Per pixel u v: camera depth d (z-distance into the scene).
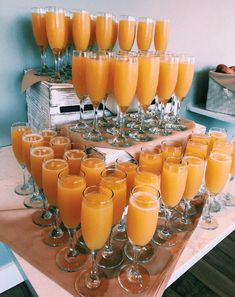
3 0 1.10
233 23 2.09
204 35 1.93
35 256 0.67
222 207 0.96
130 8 1.46
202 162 0.79
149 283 0.62
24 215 0.80
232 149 0.97
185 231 0.80
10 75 1.23
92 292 0.59
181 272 0.71
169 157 0.77
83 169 0.73
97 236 0.58
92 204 0.55
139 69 0.86
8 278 1.40
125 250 0.72
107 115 1.20
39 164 0.76
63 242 0.72
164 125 1.09
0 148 1.29
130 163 0.81
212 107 1.92
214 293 1.42
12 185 0.98
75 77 0.90
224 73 1.82
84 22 1.01
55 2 1.21
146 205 0.59
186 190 0.81
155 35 1.20
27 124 0.96
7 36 1.16
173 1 1.63
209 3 1.84
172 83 0.95
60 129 1.08
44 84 1.04
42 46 1.14
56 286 0.61
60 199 0.63
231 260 1.63
